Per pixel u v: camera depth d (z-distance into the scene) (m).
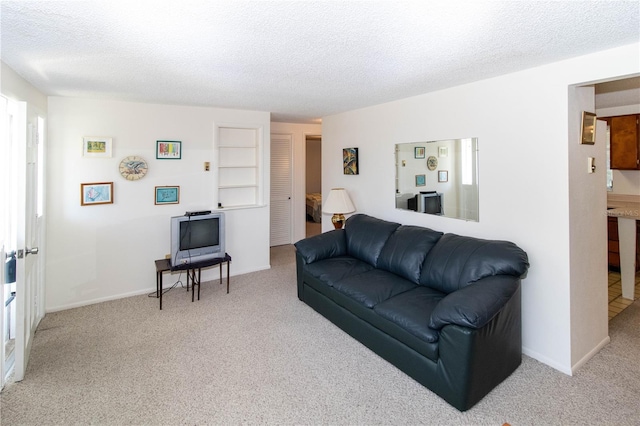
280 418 2.00
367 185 4.26
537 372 2.43
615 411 2.04
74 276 3.58
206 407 2.10
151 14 1.62
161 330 3.09
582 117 2.43
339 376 2.41
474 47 2.07
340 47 2.06
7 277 2.35
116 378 2.38
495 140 2.79
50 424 1.95
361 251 3.58
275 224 6.29
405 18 1.66
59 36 1.88
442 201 3.27
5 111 2.47
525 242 2.63
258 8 1.56
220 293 3.98
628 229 3.67
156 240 4.01
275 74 2.66
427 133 3.39
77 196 3.54
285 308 3.58
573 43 2.00
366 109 4.21
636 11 1.58
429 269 2.85
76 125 3.50
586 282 2.56
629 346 2.77
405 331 2.34
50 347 2.78
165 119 3.97
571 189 2.39
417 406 2.10
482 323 1.98
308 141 10.20
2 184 2.44
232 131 4.55
